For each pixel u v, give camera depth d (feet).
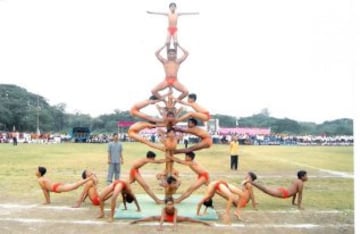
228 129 272.92
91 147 165.68
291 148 185.88
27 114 301.84
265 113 374.22
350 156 126.41
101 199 37.27
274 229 33.94
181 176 70.38
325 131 338.13
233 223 35.91
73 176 66.90
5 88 315.78
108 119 338.95
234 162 80.38
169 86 41.52
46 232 32.42
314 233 32.89
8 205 42.68
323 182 63.10
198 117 41.04
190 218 35.60
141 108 41.65
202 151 145.59
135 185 58.18
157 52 42.09
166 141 40.81
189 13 42.37
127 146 176.65
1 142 213.66
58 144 197.26
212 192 37.24
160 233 32.32
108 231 32.76
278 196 41.75
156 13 42.24
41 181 43.27
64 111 353.51
